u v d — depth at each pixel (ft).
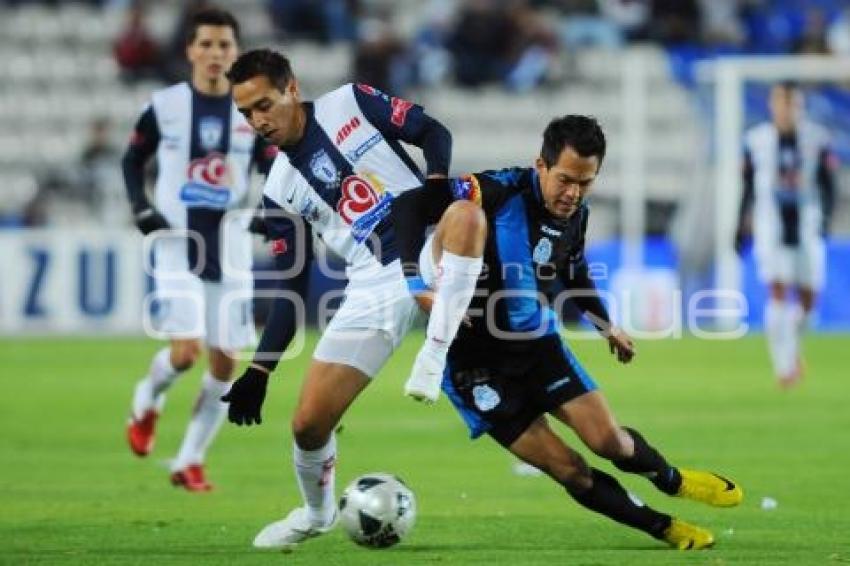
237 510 105.09
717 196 274.16
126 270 249.75
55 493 113.29
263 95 82.69
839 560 83.51
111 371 205.98
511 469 125.49
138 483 118.83
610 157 305.94
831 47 309.01
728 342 251.80
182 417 164.76
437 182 82.07
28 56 317.63
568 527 96.37
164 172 121.39
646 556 85.15
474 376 84.64
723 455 132.77
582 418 83.61
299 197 85.46
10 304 249.75
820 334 258.37
